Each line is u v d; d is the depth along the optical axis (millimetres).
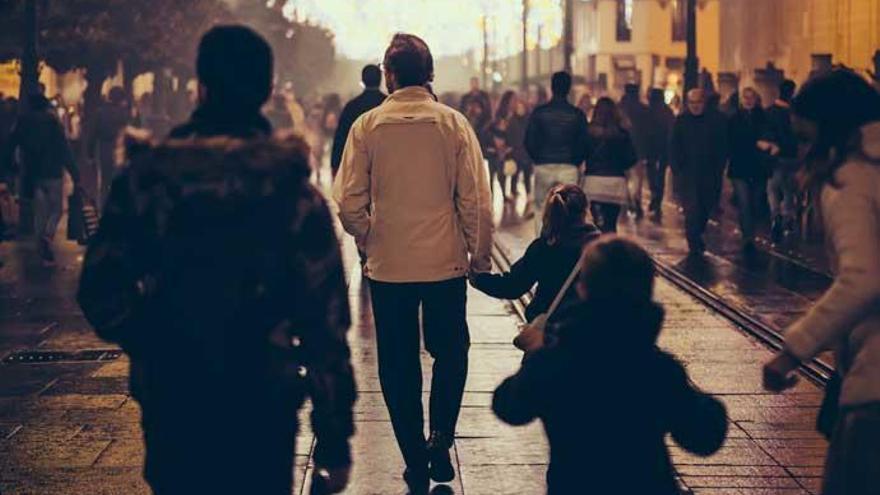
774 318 14656
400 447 8328
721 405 5141
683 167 20625
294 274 4750
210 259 4723
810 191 5230
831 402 5367
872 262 4863
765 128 23297
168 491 4742
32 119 20031
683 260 20172
